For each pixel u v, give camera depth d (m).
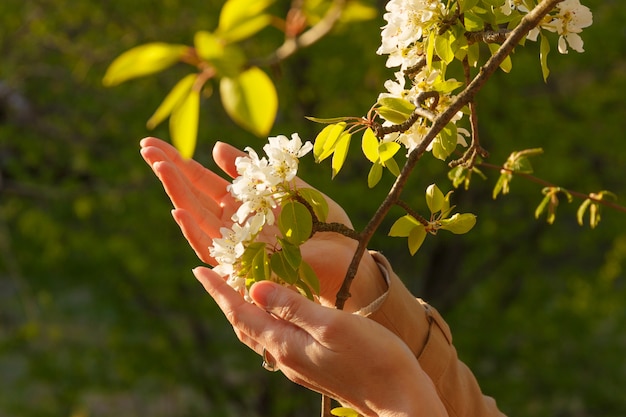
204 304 9.48
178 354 9.51
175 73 9.25
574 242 9.47
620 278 10.36
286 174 1.21
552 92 9.71
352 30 8.48
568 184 9.23
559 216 9.41
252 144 8.81
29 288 9.45
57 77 9.33
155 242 9.15
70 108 9.55
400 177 1.18
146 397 10.40
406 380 1.07
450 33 1.28
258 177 1.21
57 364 9.51
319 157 1.24
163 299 9.49
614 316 9.70
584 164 9.25
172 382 9.52
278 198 1.21
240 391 9.83
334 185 8.72
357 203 8.70
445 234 9.51
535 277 9.91
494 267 9.98
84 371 9.55
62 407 9.63
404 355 1.07
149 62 0.72
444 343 1.41
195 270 1.15
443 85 1.32
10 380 10.64
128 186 9.24
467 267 10.12
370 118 1.26
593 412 9.80
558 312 9.48
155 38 9.02
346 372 1.08
